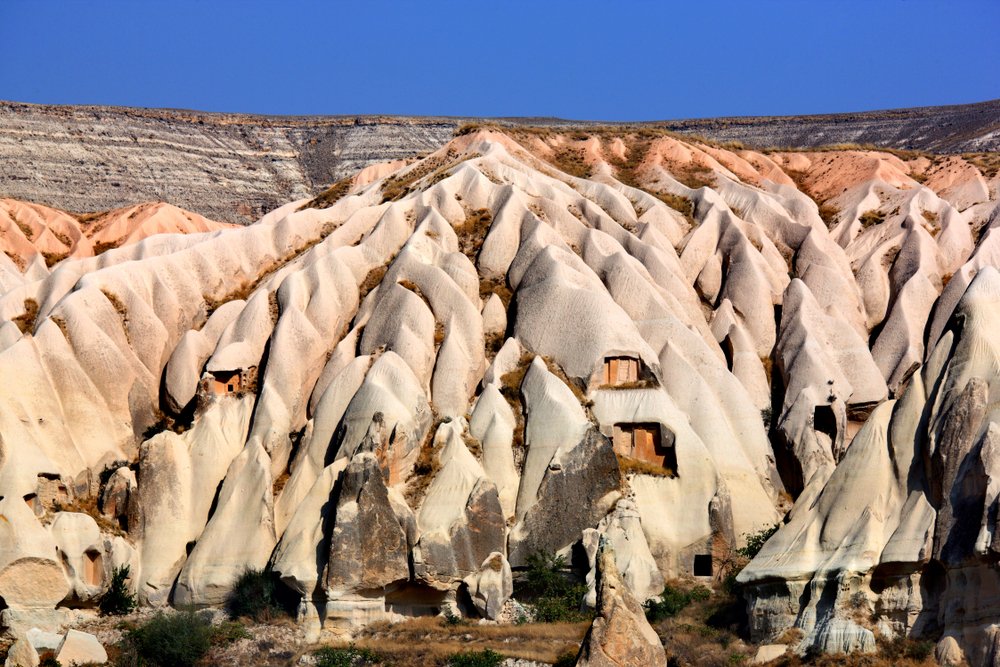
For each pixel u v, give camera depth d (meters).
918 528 53.53
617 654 50.25
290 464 70.88
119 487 69.12
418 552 63.12
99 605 65.81
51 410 71.50
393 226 81.62
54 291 83.25
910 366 77.88
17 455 66.50
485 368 73.75
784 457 73.25
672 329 74.50
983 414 53.97
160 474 69.12
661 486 68.38
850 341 77.25
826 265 83.25
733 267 81.75
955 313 58.44
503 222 80.81
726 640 56.72
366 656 58.00
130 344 78.38
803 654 53.34
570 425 67.62
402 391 69.31
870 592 53.72
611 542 64.19
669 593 62.84
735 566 65.94
